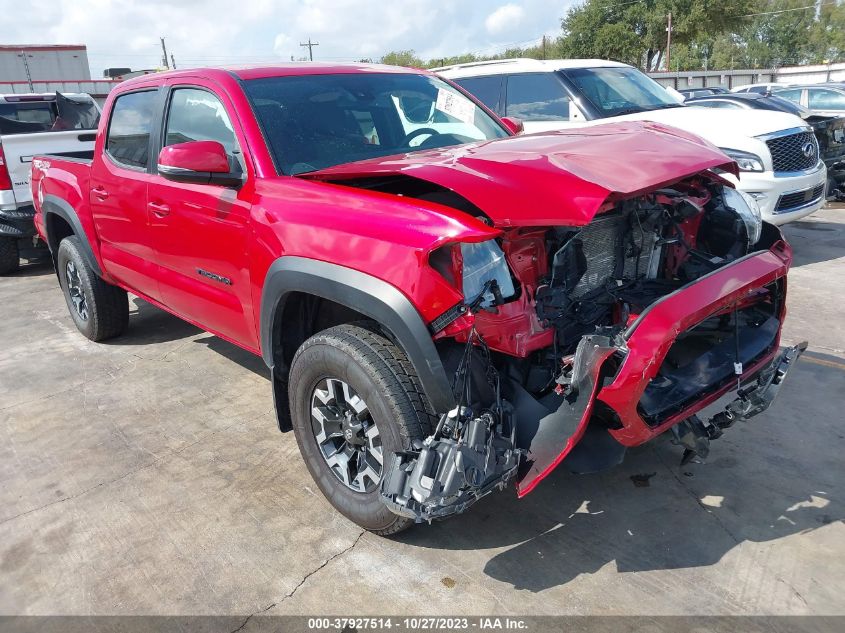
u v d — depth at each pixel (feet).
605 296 9.28
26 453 11.76
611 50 138.82
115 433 12.33
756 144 20.16
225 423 12.54
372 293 7.80
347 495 9.10
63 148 24.57
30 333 18.29
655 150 9.12
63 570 8.75
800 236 25.91
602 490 9.88
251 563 8.71
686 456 9.69
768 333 9.52
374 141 11.30
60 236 17.46
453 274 7.39
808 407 11.96
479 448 7.36
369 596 8.05
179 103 11.93
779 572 8.12
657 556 8.50
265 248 9.46
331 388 8.82
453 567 8.48
